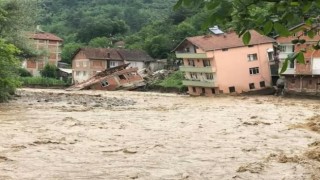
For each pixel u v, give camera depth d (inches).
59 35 5236.2
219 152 577.0
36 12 1787.6
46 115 1065.5
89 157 529.7
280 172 446.9
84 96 2032.5
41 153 549.0
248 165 481.7
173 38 3782.0
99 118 1020.5
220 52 2273.6
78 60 3597.4
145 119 1024.2
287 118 1074.7
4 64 1357.0
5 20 1588.3
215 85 2266.2
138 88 2955.2
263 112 1258.6
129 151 575.5
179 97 2150.6
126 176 429.4
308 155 542.9
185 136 737.0
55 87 3233.3
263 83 2306.8
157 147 613.6
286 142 675.4
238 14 134.5
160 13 5654.5
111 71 3016.7
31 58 2053.4
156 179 418.0
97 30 4911.4
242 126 896.9
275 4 133.1
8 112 1123.9
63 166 472.7
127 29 5068.9
